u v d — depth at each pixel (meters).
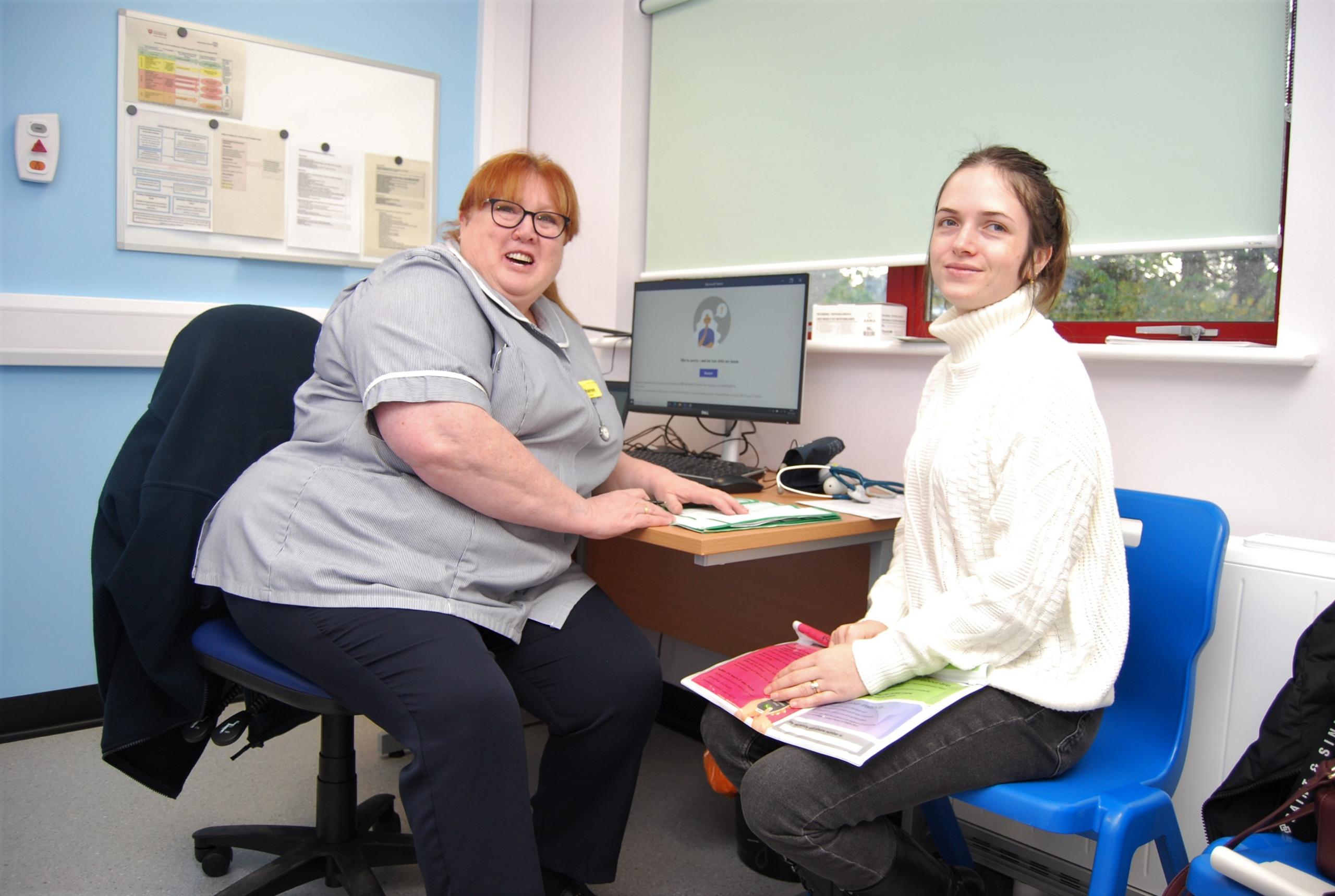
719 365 2.10
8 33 2.14
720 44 2.44
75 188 2.25
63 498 2.29
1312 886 0.89
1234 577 1.34
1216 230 1.61
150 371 2.38
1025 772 1.15
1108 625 1.19
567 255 2.81
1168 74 1.66
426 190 2.77
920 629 1.17
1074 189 1.80
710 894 1.65
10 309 2.16
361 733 2.34
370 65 2.63
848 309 2.08
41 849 1.72
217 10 2.40
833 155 2.21
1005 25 1.88
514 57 2.88
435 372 1.28
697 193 2.53
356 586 1.28
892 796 1.12
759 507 1.57
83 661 2.33
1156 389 1.62
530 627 1.47
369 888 1.46
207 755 2.18
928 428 1.36
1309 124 1.42
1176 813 1.40
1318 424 1.43
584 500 1.41
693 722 2.41
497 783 1.21
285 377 1.57
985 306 1.31
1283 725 1.09
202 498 1.41
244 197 2.46
